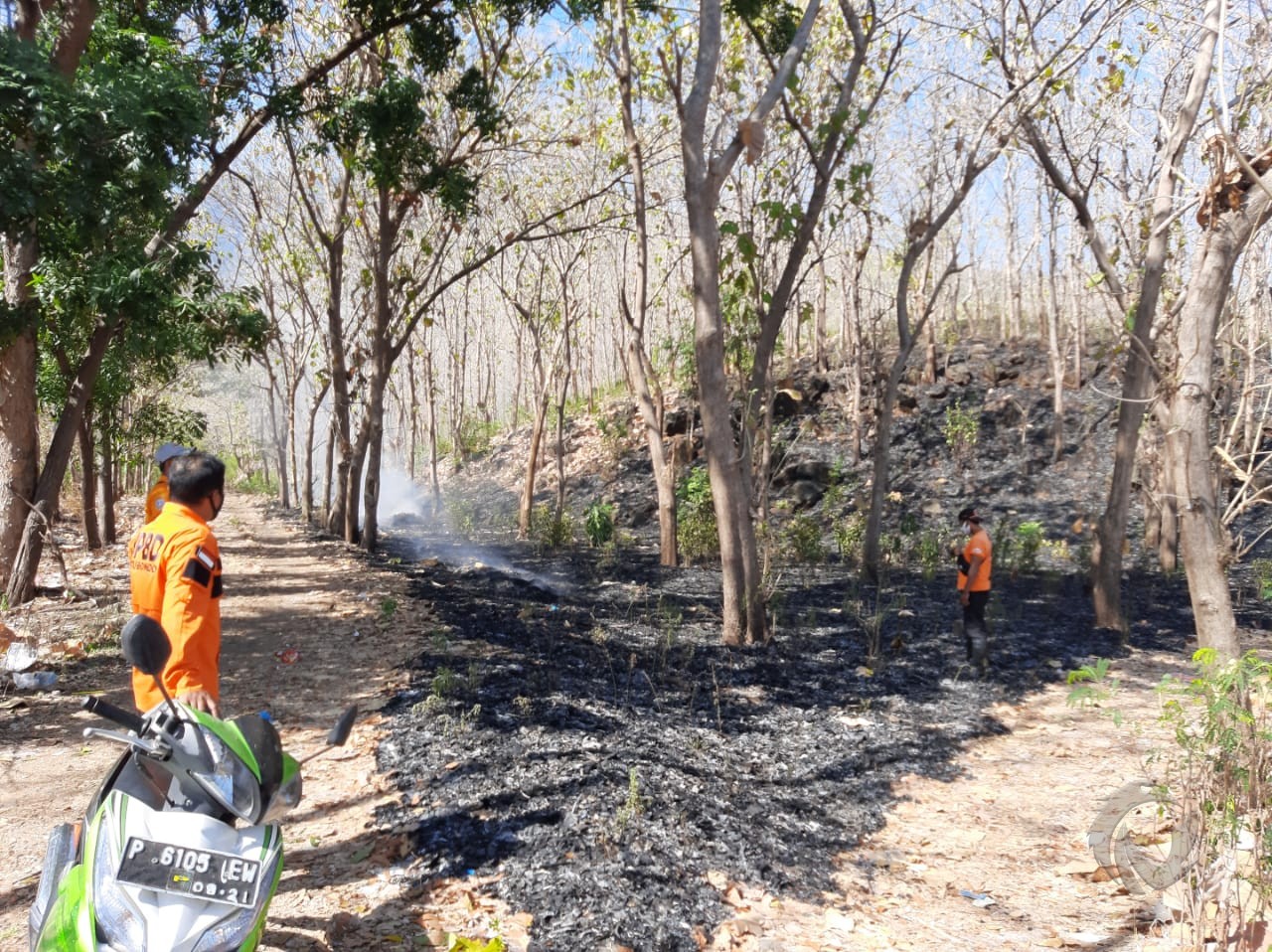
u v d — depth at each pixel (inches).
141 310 414.3
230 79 493.4
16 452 484.7
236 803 118.7
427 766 249.3
